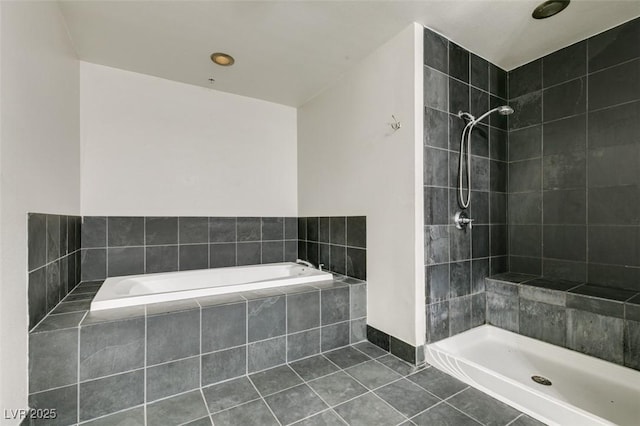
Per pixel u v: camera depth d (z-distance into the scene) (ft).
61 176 5.81
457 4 5.50
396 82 6.51
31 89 4.35
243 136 9.60
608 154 6.37
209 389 5.32
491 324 7.32
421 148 6.17
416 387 5.31
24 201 4.06
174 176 8.54
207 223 9.00
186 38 6.51
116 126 7.80
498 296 7.18
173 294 5.83
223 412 4.66
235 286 6.49
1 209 3.46
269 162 10.05
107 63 7.55
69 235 6.34
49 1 5.07
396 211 6.54
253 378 5.67
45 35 4.93
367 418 4.49
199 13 5.68
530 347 6.54
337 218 8.45
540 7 5.59
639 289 5.97
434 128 6.39
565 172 7.04
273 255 10.08
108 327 4.71
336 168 8.50
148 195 8.20
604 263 6.44
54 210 5.33
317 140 9.39
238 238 9.49
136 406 4.86
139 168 8.09
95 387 4.60
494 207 7.72
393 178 6.62
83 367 4.53
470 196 7.05
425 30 6.23
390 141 6.69
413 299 6.14
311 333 6.58
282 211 10.27
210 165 9.06
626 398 5.03
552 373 5.84
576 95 6.84
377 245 7.07
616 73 6.23
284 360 6.23
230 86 8.90
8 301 3.60
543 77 7.40
